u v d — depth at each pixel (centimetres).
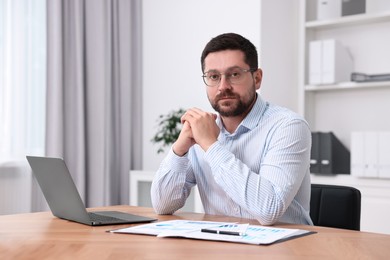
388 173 308
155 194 180
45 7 354
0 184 334
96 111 379
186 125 177
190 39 392
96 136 379
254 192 154
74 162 370
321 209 182
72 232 142
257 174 164
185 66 395
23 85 344
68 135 367
